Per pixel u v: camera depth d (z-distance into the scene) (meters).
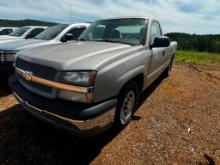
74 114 2.18
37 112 2.51
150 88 5.56
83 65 2.28
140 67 3.17
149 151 2.76
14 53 4.62
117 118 2.96
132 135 3.11
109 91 2.42
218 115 4.01
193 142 3.02
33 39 5.98
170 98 4.84
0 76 4.81
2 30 15.13
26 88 2.73
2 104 4.00
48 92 2.40
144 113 3.90
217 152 2.81
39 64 2.47
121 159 2.58
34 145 2.77
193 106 4.41
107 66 2.41
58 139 2.93
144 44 3.55
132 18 4.05
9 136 2.94
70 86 2.21
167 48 5.20
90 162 2.51
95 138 2.99
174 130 3.33
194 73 8.42
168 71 6.64
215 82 6.80
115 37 3.81
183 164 2.54
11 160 2.47
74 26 6.34
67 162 2.49
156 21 4.44
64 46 3.16
